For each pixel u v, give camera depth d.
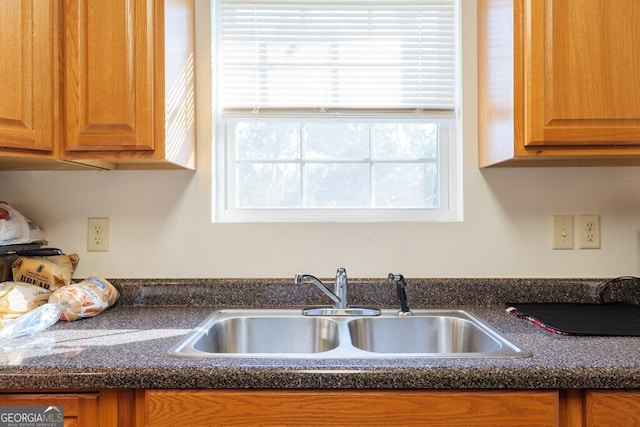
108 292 1.35
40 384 0.84
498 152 1.33
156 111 1.20
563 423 0.87
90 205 1.49
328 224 1.50
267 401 0.85
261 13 1.56
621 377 0.83
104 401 0.87
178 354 0.91
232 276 1.50
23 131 1.13
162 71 1.21
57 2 1.18
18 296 1.20
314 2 1.57
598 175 1.50
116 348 0.97
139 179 1.49
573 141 1.17
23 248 1.38
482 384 0.84
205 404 0.85
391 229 1.50
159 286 1.46
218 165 1.58
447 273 1.50
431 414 0.85
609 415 0.85
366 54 1.56
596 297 1.46
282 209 1.59
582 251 1.50
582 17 1.17
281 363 0.87
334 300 1.36
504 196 1.50
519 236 1.50
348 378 0.84
